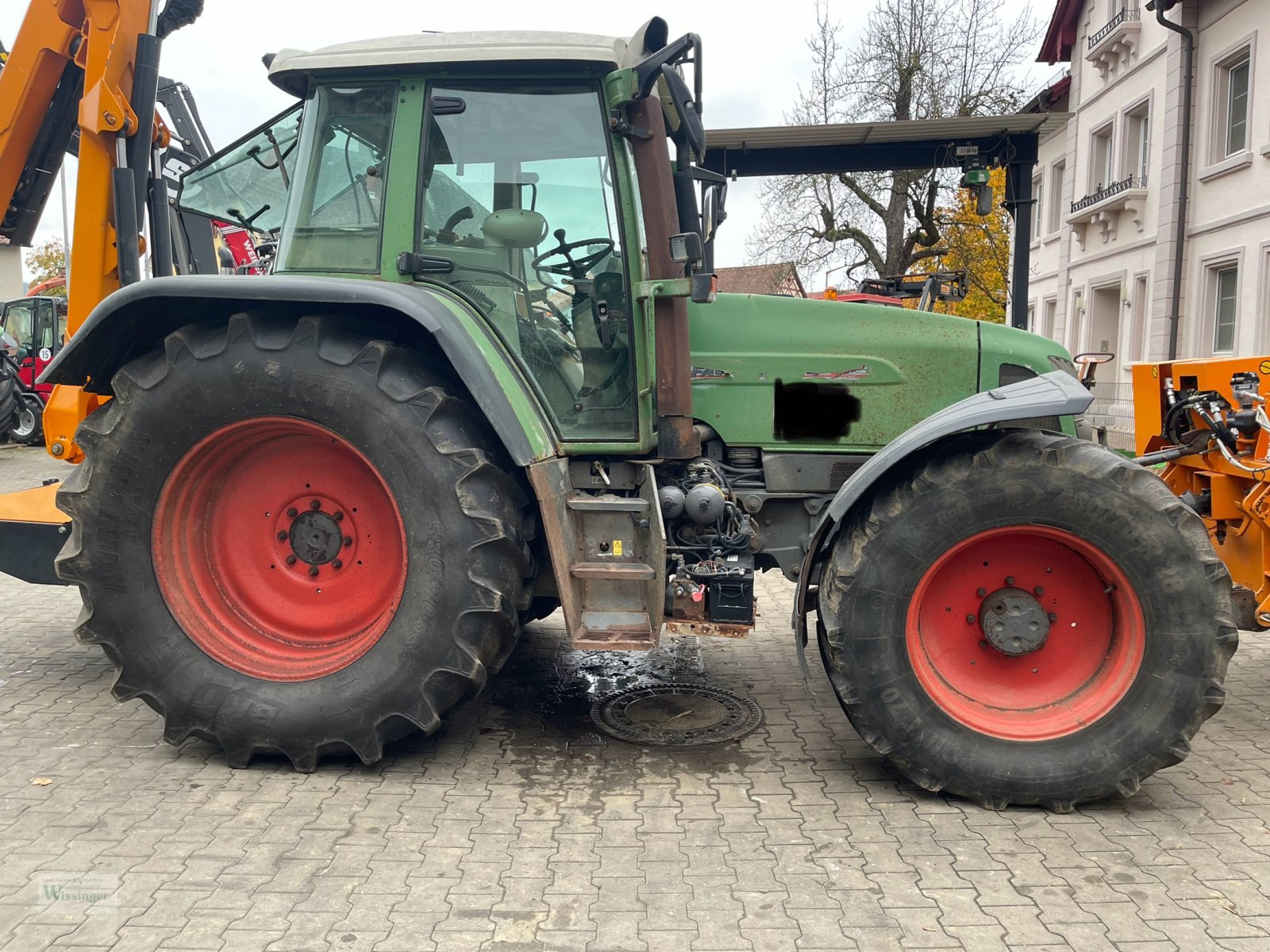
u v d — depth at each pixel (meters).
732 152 8.18
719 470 3.50
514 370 3.18
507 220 3.20
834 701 3.83
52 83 4.13
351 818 2.69
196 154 5.14
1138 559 2.73
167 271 4.14
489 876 2.36
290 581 3.23
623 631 3.04
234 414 2.97
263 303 3.03
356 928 2.13
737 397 3.54
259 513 3.23
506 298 3.24
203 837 2.56
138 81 3.81
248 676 3.04
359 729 2.94
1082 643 2.95
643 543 3.08
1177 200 13.38
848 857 2.49
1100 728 2.76
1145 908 2.23
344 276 3.26
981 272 23.02
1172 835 2.63
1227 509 3.56
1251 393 3.32
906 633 2.84
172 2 4.07
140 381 3.00
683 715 3.65
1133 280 14.85
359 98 3.23
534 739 3.38
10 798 2.80
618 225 3.21
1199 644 2.70
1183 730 2.71
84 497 3.05
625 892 2.29
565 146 3.19
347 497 3.17
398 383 2.88
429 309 2.90
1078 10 17.06
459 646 2.87
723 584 3.17
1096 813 2.78
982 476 2.79
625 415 3.29
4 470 11.99
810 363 3.52
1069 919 2.19
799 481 3.54
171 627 3.06
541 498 2.93
